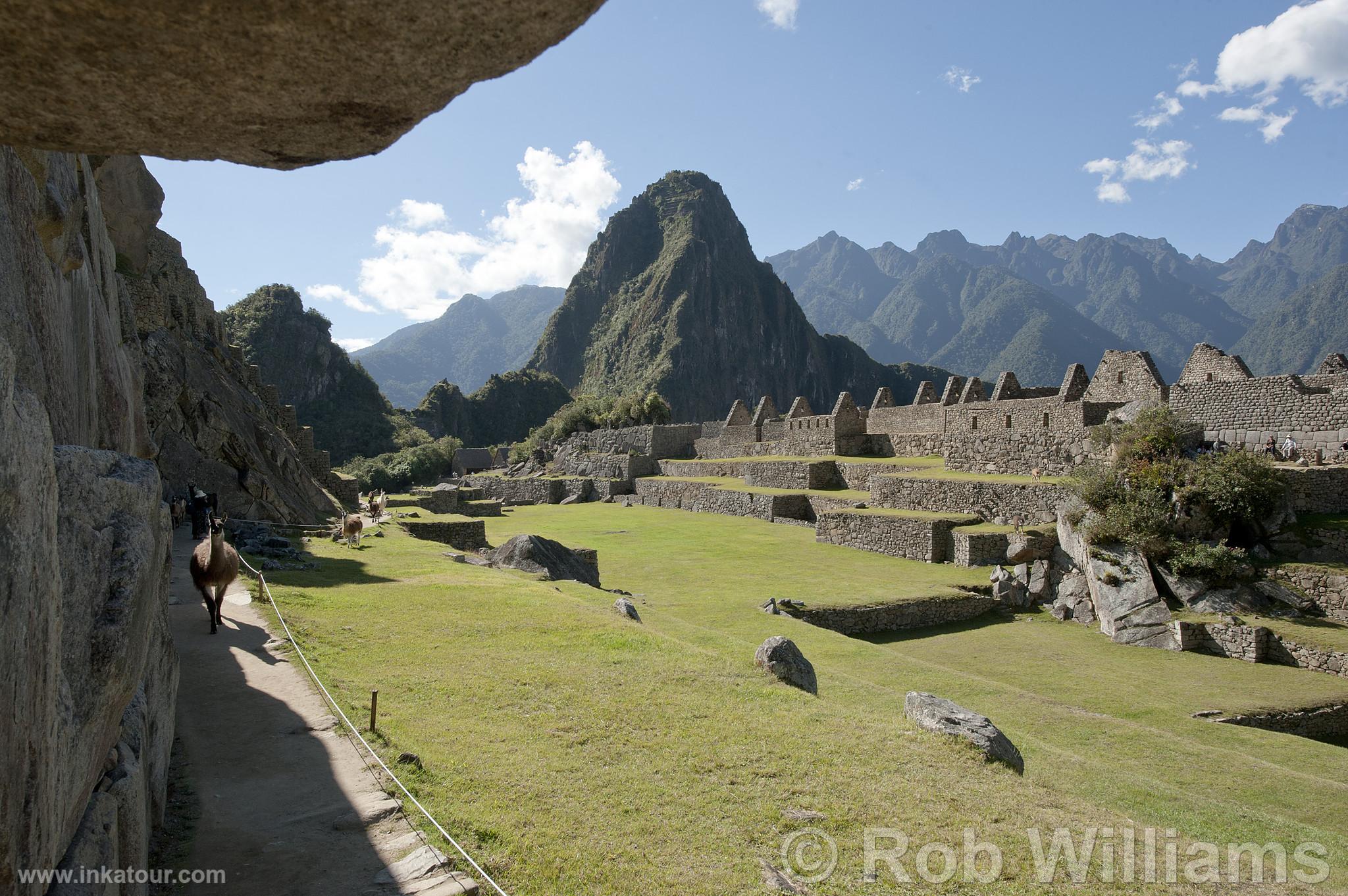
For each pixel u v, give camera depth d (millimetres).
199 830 5367
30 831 2451
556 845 5719
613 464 64000
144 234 21453
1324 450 21078
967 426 34656
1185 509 18656
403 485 85688
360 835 5457
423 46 2422
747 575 23609
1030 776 8844
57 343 4090
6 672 2273
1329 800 9523
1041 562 21344
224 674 8602
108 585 3396
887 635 18781
